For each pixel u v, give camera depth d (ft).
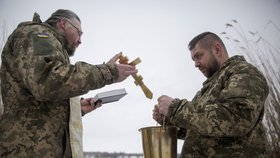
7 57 5.49
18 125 5.11
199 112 5.79
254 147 6.02
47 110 5.32
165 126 6.21
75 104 6.02
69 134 5.61
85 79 5.00
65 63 5.20
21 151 4.99
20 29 5.47
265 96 6.14
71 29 6.37
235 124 5.57
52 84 4.80
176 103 6.18
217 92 6.39
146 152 6.22
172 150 6.18
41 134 5.12
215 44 7.17
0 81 5.68
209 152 6.12
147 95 6.45
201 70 7.25
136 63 6.19
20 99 5.27
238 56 6.77
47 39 5.24
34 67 4.87
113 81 5.52
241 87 5.81
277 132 10.38
